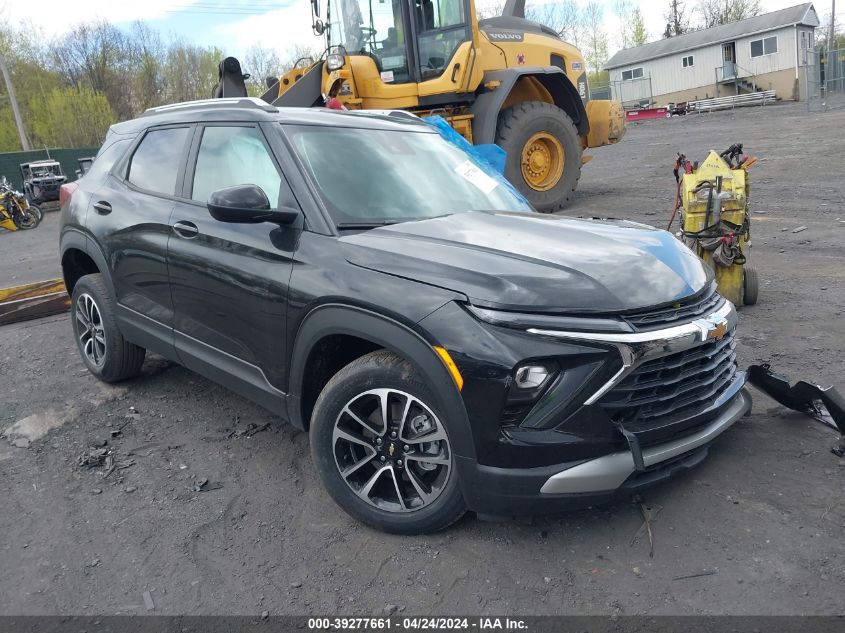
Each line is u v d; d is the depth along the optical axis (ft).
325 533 10.02
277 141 11.48
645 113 129.29
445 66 32.30
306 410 10.73
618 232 11.06
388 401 9.45
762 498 10.15
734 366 10.75
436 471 9.59
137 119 15.57
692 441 9.41
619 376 8.54
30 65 165.78
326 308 9.73
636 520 9.86
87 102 152.05
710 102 126.82
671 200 36.42
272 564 9.37
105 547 9.87
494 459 8.61
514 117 34.32
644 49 157.69
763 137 59.47
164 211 12.90
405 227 10.71
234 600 8.70
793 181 38.34
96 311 15.65
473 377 8.44
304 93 33.35
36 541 10.07
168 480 11.69
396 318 8.97
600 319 8.61
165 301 13.01
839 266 22.48
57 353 18.54
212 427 13.66
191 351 12.62
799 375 14.30
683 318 9.28
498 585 8.70
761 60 134.41
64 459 12.54
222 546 9.81
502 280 8.78
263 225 11.08
